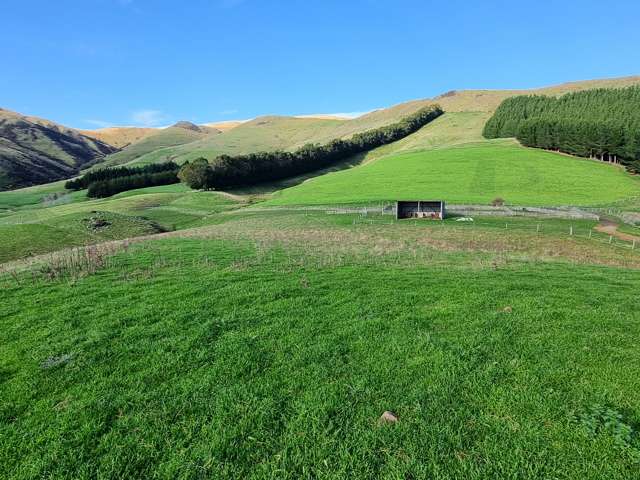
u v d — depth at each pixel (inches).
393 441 239.8
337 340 376.5
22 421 269.4
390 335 383.2
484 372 311.3
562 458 222.2
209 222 2588.6
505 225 1765.5
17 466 231.0
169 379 317.4
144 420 267.0
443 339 370.6
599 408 258.2
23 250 1717.5
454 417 259.3
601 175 3432.6
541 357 334.3
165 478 219.3
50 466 230.5
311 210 2581.2
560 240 1352.1
